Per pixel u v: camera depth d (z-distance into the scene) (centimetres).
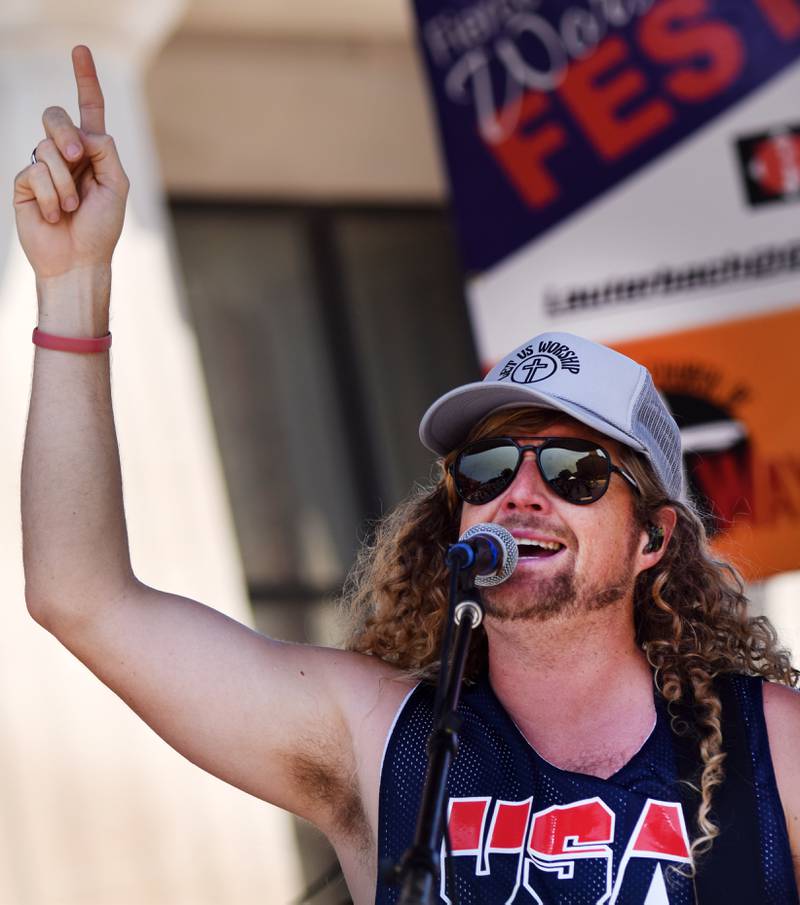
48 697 828
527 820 405
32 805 815
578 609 417
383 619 479
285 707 431
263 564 1125
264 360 1161
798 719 411
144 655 425
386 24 1193
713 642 441
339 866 482
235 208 1170
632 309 790
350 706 435
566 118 814
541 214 810
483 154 827
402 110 1229
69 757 826
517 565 415
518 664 424
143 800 837
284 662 436
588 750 418
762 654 457
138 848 830
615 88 806
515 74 825
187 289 1141
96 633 424
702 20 797
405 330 1215
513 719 428
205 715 428
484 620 424
